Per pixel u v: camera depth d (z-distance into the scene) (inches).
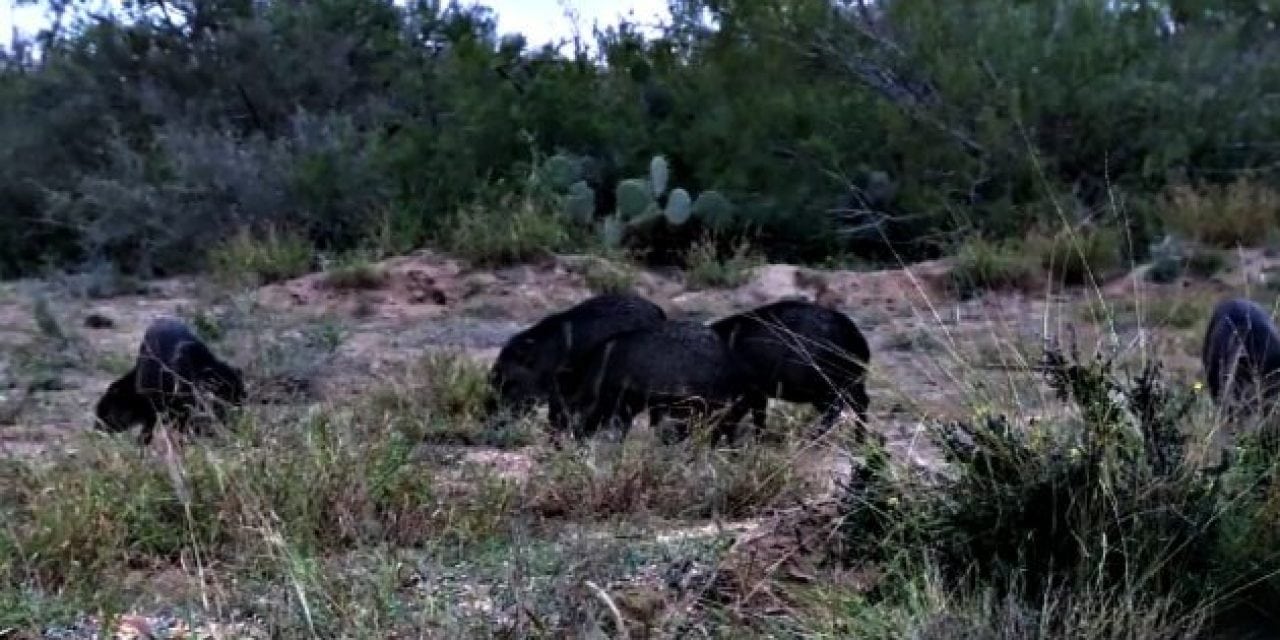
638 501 254.1
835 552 211.6
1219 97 704.4
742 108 707.4
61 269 729.6
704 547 215.6
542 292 583.5
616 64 781.9
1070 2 735.1
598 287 589.6
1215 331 285.7
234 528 229.1
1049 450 204.8
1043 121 694.5
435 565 211.0
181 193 716.7
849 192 683.4
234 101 858.8
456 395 353.1
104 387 415.8
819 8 746.8
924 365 321.1
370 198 695.7
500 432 329.4
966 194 680.4
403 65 871.7
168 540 228.4
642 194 654.5
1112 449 202.2
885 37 747.4
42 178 805.9
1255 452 216.2
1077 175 701.3
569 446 278.1
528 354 356.2
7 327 529.0
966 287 558.3
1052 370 218.1
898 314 534.6
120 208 711.7
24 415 367.9
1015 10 736.3
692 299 577.9
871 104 713.0
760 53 743.7
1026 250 589.0
